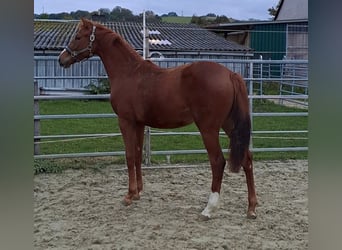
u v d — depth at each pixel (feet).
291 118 32.71
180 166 17.87
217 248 9.40
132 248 9.41
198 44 56.65
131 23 67.62
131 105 12.47
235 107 11.18
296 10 76.33
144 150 17.89
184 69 11.53
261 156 20.15
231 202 13.08
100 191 14.43
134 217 11.71
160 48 52.65
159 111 11.98
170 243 9.71
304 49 65.36
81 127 28.55
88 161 18.62
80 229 10.73
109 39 12.96
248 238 10.05
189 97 11.37
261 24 67.10
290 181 15.76
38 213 12.06
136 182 13.42
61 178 16.12
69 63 13.74
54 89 44.55
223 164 11.46
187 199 13.46
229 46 57.06
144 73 12.37
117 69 12.80
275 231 10.55
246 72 43.78
